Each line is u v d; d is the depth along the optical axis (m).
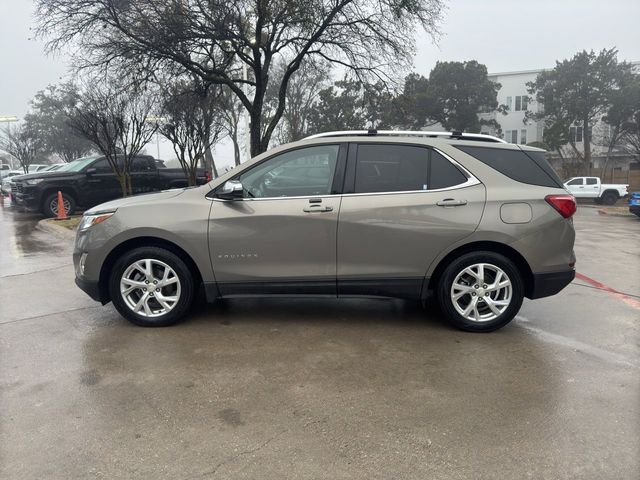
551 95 38.84
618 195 30.86
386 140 4.62
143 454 2.70
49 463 2.62
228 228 4.51
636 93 35.38
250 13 14.99
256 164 4.64
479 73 43.03
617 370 3.79
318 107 41.34
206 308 5.34
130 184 14.24
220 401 3.28
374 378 3.63
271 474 2.53
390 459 2.66
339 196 4.51
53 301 5.70
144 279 4.70
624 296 6.01
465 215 4.43
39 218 15.80
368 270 4.52
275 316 5.09
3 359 3.98
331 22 15.52
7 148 43.09
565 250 4.53
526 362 3.93
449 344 4.32
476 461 2.64
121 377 3.64
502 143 4.71
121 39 14.55
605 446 2.77
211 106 17.20
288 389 3.45
